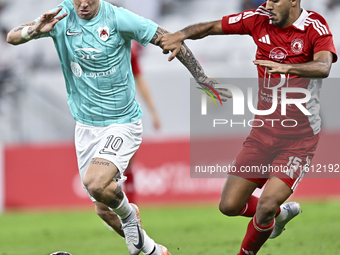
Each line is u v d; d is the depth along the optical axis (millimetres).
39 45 46000
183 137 36094
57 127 41719
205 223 26719
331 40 14672
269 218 14672
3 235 26531
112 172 14523
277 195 14602
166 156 34844
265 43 15438
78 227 28359
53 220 31547
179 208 32688
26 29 14352
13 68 44719
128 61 15500
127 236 15305
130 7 47250
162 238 22312
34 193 37031
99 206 16016
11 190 37156
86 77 14984
